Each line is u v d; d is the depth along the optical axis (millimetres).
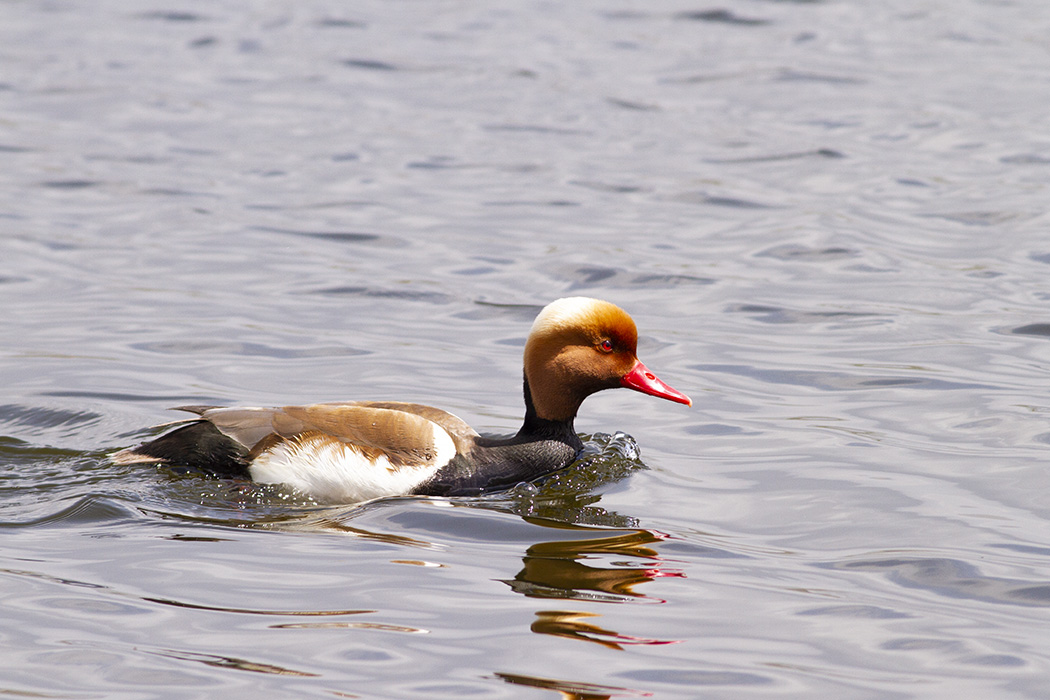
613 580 8188
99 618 7438
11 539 8719
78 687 6633
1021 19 33188
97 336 14102
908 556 8586
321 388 12633
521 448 10617
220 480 10102
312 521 9305
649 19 33750
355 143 23141
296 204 19703
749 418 11875
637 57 29812
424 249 17719
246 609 7609
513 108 25594
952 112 24828
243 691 6633
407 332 14539
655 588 8055
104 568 8203
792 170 21547
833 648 7230
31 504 9477
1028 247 17312
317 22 33156
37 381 12578
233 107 25391
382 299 15695
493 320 14984
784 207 19547
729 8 34719
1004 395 12172
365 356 13656
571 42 31266
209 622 7418
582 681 6801
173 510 9438
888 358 13445
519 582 8109
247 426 10109
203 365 13266
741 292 15914
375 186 20688
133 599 7711
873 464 10539
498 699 6586
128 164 21594
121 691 6605
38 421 11547
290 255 17359
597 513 9562
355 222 18859
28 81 26969
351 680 6766
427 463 10117
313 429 10039
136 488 9852
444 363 13492
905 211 19203
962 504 9578
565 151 22844
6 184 20281
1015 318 14609
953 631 7449
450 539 8938
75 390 12336
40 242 17578
